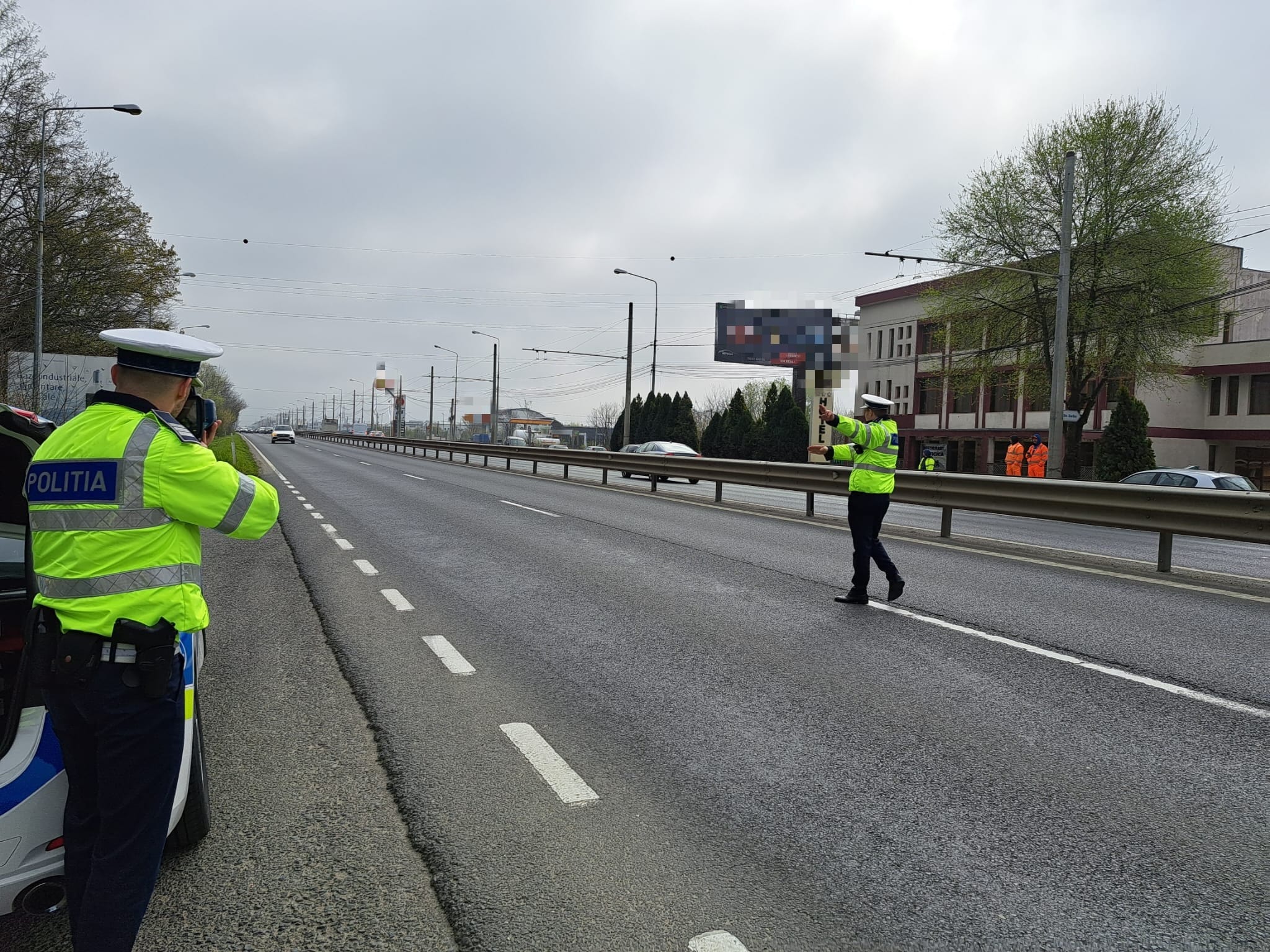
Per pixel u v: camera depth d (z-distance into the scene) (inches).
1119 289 1165.7
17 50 1170.0
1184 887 121.0
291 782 155.5
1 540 163.5
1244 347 1418.6
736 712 192.5
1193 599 313.4
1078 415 1096.2
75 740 94.6
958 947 107.0
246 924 112.4
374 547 444.8
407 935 109.9
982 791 151.9
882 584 342.3
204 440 113.7
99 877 92.1
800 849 131.3
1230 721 186.1
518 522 556.1
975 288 1269.7
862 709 194.1
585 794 150.3
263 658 235.6
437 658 235.0
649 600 310.5
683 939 108.6
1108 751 169.9
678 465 800.9
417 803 146.6
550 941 108.3
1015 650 243.0
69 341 1449.3
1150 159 1157.1
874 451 299.3
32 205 1268.5
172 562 95.3
